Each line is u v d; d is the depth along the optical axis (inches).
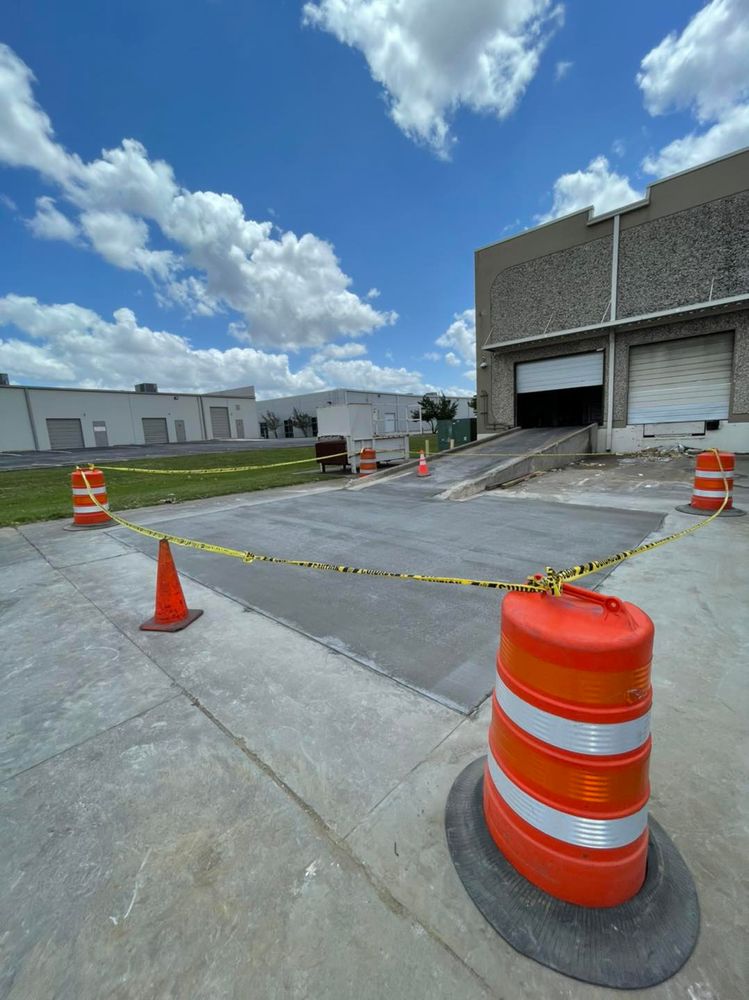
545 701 50.3
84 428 1571.1
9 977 47.9
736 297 451.2
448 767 74.9
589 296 567.2
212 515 291.3
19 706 95.7
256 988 46.1
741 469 398.9
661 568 162.7
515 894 53.4
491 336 663.8
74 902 55.2
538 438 566.3
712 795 67.8
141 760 78.8
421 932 50.6
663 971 46.1
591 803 49.6
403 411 2792.8
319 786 71.8
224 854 60.9
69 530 256.8
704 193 480.4
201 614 138.5
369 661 109.2
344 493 377.4
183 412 1860.2
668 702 89.7
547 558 182.2
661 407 535.8
